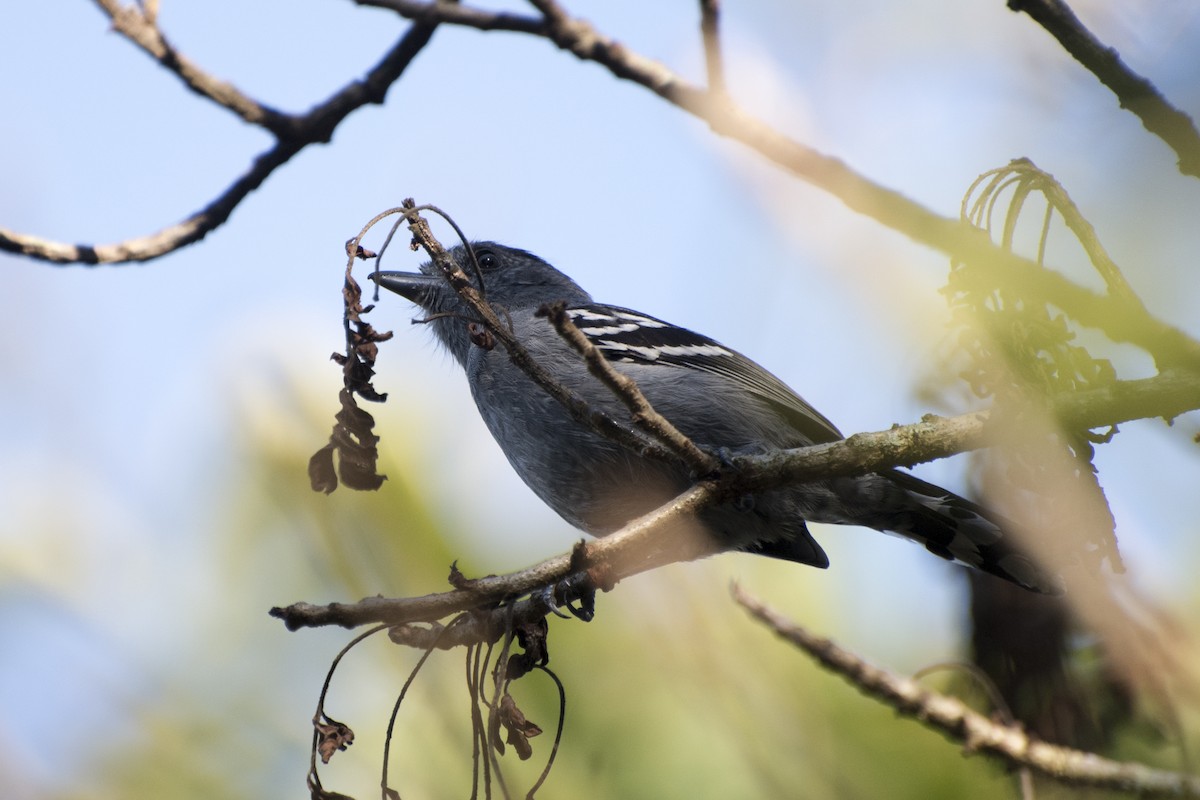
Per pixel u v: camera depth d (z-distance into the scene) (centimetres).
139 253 768
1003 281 592
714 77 652
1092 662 696
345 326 658
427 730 794
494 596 646
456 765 779
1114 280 572
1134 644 670
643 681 725
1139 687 673
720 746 700
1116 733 692
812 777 688
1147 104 543
